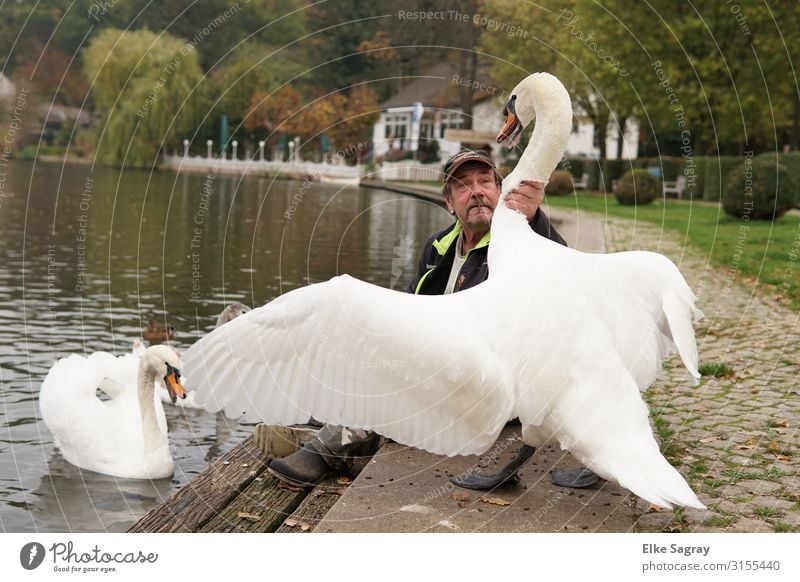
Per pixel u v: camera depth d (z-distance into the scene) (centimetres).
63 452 652
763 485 447
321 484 462
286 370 380
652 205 2442
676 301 386
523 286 376
